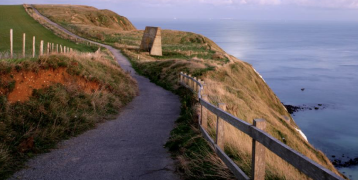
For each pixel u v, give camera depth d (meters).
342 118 57.66
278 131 16.83
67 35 76.62
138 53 60.09
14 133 7.26
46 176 5.70
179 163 6.34
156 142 8.23
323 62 150.62
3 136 6.82
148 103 15.12
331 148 40.62
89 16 146.62
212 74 27.70
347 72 119.25
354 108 65.94
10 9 119.62
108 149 7.52
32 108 8.55
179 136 8.03
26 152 6.73
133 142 8.20
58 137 8.01
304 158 3.03
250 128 4.41
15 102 8.48
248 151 6.62
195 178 5.50
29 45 52.56
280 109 46.31
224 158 5.53
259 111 19.66
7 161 6.00
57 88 10.27
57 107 9.23
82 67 13.15
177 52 68.75
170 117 11.78
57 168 6.12
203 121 7.87
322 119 56.44
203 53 69.44
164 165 6.36
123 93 14.95
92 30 97.12
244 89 28.39
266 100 43.44
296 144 16.67
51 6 151.50
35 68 9.97
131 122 10.72
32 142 6.98
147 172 5.99
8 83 8.64
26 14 110.25
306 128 50.56
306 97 75.81
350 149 40.09
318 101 71.75
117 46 68.56
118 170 6.09
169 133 9.20
